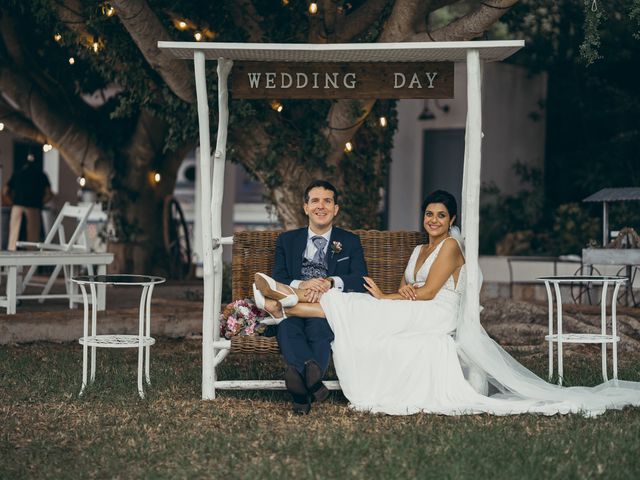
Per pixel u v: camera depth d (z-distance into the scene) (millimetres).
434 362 5852
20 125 13859
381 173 11039
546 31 15477
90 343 6125
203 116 6094
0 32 12602
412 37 8414
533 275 13430
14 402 5961
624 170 16438
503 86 16125
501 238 15547
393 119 11164
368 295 6094
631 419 5484
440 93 6273
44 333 8688
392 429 5172
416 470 4367
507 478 4219
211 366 6074
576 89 16938
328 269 6262
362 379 5836
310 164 10188
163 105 10430
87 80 13578
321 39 9539
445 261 6133
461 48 5898
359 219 10625
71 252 9781
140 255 14453
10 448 4855
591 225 14586
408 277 6406
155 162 14406
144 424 5355
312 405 5891
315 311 5898
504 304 9836
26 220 13867
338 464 4465
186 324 9281
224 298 11039
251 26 9969
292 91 6309
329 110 10109
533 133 16672
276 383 6070
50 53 13125
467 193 6047
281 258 6320
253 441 4957
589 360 7812
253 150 10180
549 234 15047
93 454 4730
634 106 16359
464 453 4605
